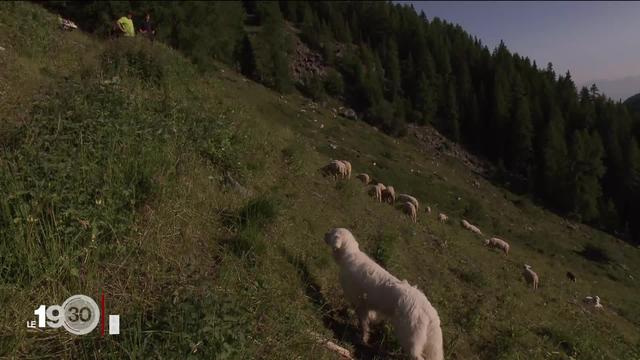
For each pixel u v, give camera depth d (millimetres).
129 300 4113
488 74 98875
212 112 9492
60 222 4156
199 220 5750
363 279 5543
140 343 3414
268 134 11531
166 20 32625
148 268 4512
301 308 5363
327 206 9352
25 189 4270
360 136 55281
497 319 8469
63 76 8984
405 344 4906
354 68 82438
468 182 59250
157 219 5188
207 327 3525
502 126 82312
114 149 5469
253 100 44594
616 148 75938
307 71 78500
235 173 7641
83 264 4141
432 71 90625
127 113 6500
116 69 10164
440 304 7887
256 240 5816
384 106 71875
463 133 85625
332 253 6574
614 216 65500
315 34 87250
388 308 5324
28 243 3904
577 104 89312
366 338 5617
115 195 4816
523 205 57125
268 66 63219
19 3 13016
